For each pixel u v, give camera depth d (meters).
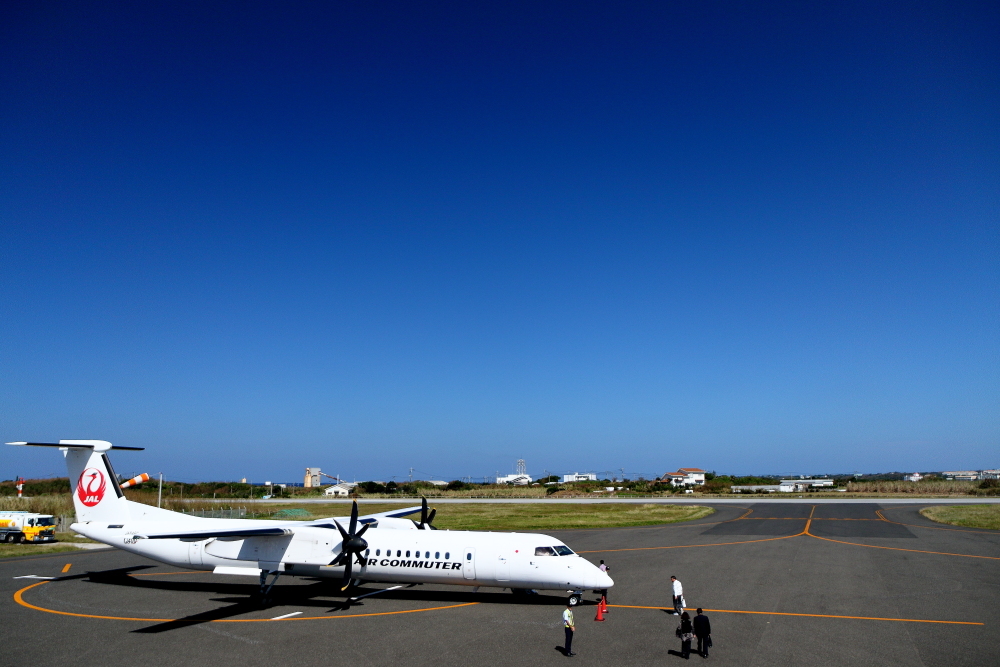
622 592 29.44
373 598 28.33
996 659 19.41
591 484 153.12
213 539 28.25
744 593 28.95
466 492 145.00
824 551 42.09
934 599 27.44
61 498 81.25
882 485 138.62
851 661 19.25
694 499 110.88
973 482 150.62
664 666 18.83
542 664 19.09
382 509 92.25
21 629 23.25
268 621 24.30
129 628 23.34
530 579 26.12
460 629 23.02
